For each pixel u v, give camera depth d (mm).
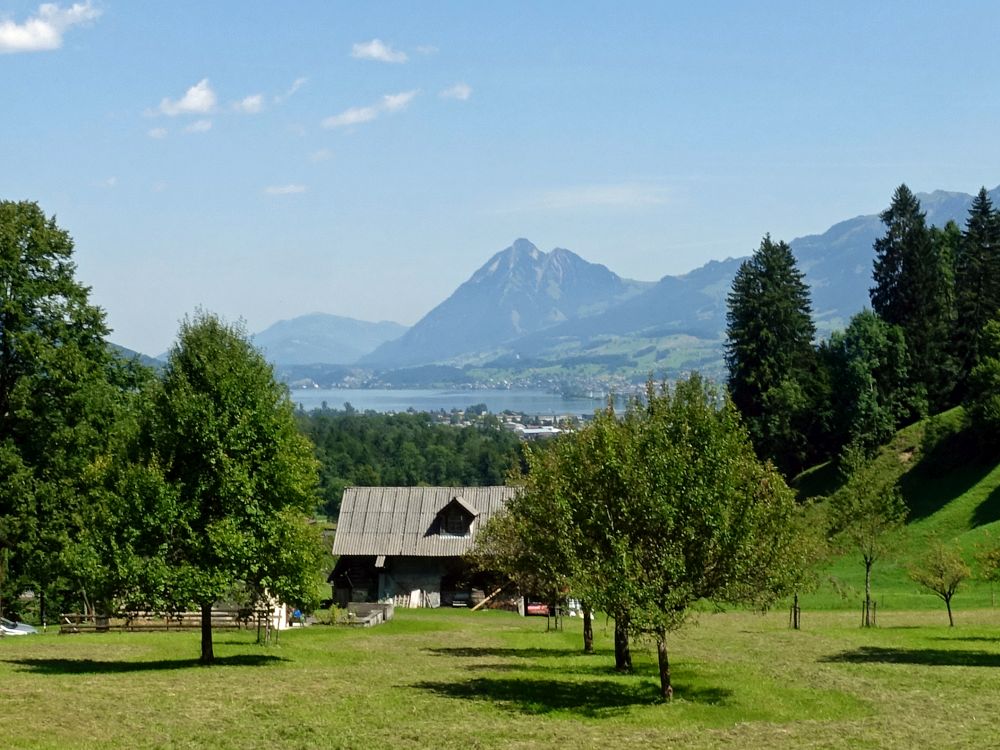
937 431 104938
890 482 63469
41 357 51625
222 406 39594
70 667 36438
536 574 45656
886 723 30219
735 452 33750
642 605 31484
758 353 120750
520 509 40719
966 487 97250
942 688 36312
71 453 53062
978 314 123188
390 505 89312
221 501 38781
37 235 53031
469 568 84500
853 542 61500
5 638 47844
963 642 50750
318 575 39719
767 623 64688
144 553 37875
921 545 88875
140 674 35094
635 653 46375
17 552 54031
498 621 71250
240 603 40375
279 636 52500
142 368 59250
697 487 31922
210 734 26047
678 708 31953
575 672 39656
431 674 38125
